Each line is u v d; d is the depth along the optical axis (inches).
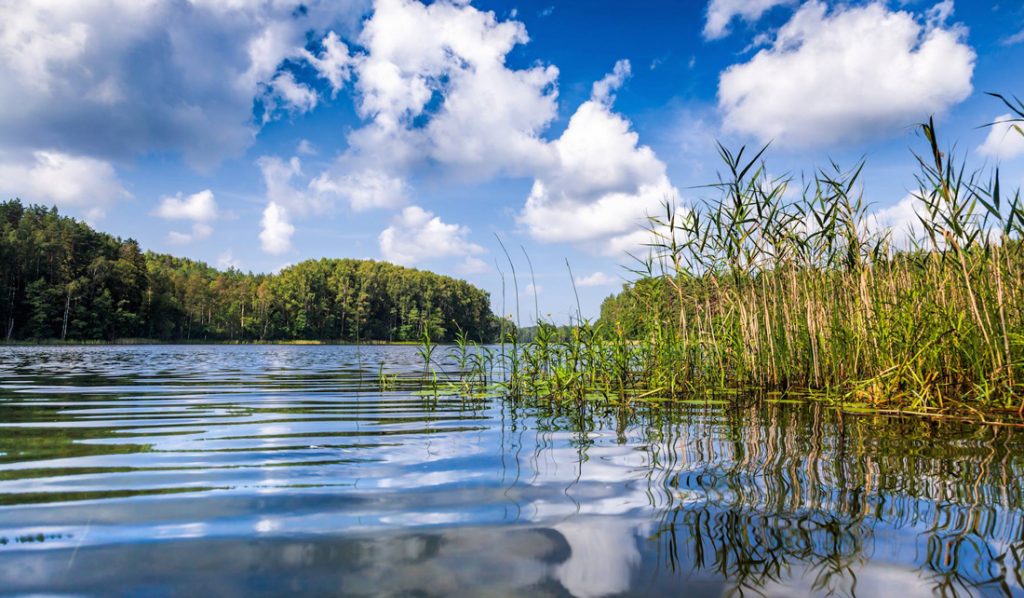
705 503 94.6
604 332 297.3
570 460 129.3
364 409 227.6
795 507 91.6
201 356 943.0
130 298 2687.0
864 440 148.3
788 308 284.5
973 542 75.4
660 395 260.7
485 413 214.4
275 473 118.4
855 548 74.2
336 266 4426.7
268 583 65.7
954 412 190.7
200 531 82.9
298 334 3567.9
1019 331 196.1
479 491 103.7
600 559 72.1
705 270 286.7
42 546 77.1
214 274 5260.8
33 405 243.0
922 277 250.2
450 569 69.4
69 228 2632.9
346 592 63.3
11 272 2353.6
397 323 3508.9
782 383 279.6
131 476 116.4
